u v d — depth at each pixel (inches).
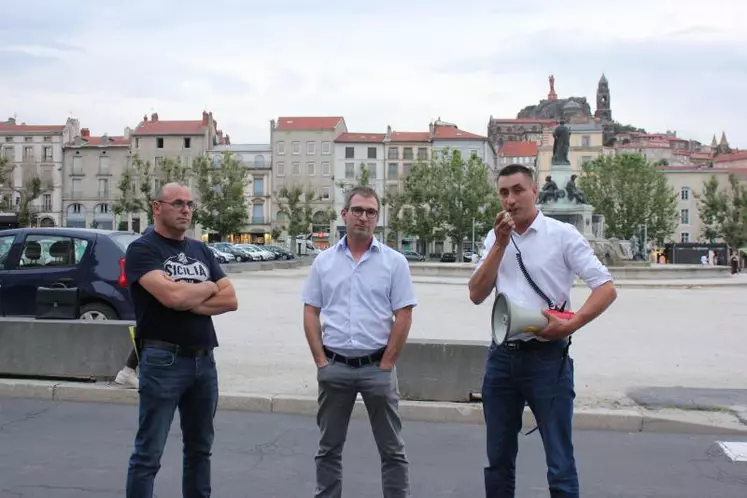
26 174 3284.9
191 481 170.9
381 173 3722.9
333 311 175.0
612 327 582.2
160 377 161.6
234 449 242.8
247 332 518.3
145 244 166.6
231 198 2659.9
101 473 214.4
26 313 394.6
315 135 3718.0
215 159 3582.7
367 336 171.5
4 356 339.9
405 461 174.9
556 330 148.3
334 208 3693.4
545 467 229.3
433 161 2970.0
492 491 162.1
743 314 696.4
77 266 394.0
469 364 300.2
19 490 198.8
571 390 157.6
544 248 158.9
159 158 3604.8
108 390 314.0
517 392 159.6
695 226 3489.2
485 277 157.8
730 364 400.2
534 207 161.8
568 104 6678.2
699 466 229.9
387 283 173.9
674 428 273.9
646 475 220.5
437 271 1421.0
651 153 4803.2
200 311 164.2
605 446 254.1
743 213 2790.4
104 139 3676.2
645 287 1151.6
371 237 177.0
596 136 3973.9
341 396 173.2
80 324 335.9
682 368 386.3
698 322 622.5
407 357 303.4
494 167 4539.9
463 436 265.0
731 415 284.0
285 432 265.6
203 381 168.7
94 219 3595.0
